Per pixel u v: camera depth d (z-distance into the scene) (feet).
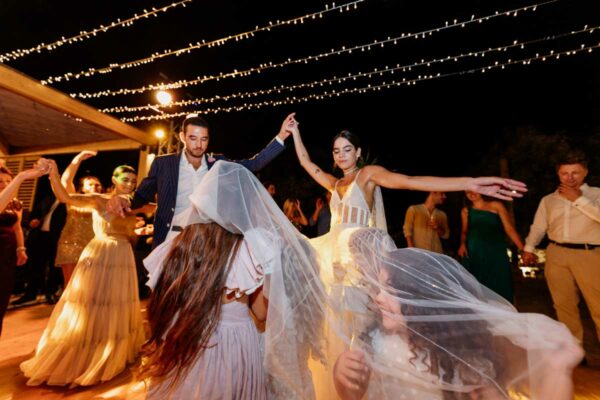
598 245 10.18
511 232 11.87
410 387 3.93
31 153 23.76
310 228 20.25
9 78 14.07
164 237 7.95
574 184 10.51
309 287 4.71
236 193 4.38
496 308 4.00
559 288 10.78
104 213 9.98
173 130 23.44
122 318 9.67
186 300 3.92
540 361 3.65
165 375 3.88
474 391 3.78
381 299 4.39
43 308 16.39
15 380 8.80
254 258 4.12
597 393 8.09
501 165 31.58
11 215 9.00
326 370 4.57
